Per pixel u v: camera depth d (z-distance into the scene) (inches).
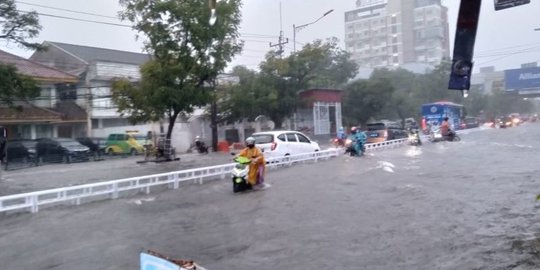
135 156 1409.9
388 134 1348.4
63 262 280.7
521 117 3115.2
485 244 259.8
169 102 1031.6
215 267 251.9
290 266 246.4
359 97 2023.9
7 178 836.6
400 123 1834.4
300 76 1679.4
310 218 358.3
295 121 1792.6
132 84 1083.3
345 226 324.8
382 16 3494.1
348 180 558.6
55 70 1546.5
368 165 719.7
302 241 293.3
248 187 538.3
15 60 1487.5
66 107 1604.3
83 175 829.8
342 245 278.5
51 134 1541.6
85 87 1590.8
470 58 109.0
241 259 264.1
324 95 1782.7
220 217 387.2
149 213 426.0
